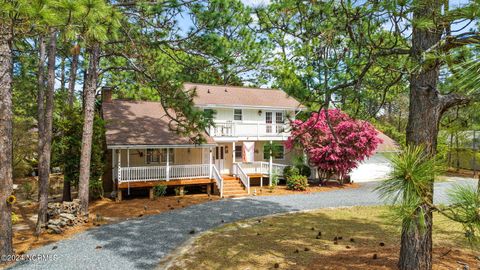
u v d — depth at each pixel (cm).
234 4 1016
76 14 456
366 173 2308
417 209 288
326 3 480
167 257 784
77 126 1523
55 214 1114
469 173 1683
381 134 2583
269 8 609
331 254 749
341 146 1853
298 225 1087
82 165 1238
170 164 1984
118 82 2450
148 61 1213
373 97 658
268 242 880
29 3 404
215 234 981
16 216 1212
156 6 1013
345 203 1505
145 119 1955
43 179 1065
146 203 1521
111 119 1858
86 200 1224
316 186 2034
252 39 1998
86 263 748
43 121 1223
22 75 1975
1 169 761
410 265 514
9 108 771
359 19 448
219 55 1166
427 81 492
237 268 686
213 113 1201
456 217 284
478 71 218
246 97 2320
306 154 2020
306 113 720
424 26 335
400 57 527
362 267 605
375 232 987
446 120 547
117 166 1709
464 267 592
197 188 1894
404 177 263
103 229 1071
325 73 562
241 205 1462
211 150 1841
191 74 1340
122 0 1109
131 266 726
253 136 2133
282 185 2108
